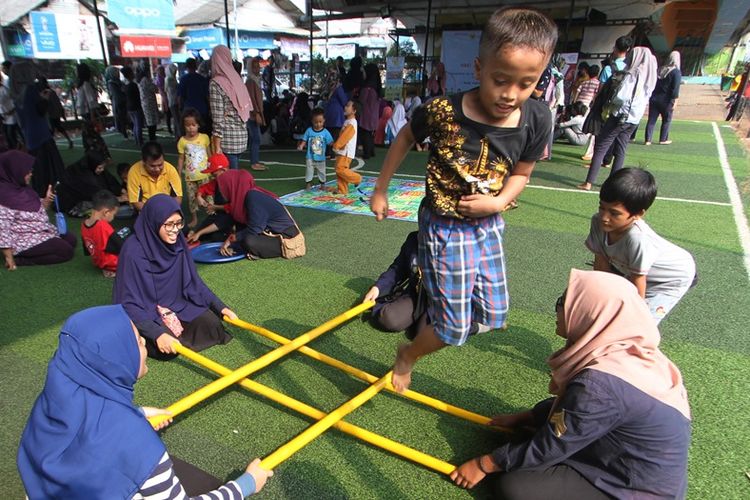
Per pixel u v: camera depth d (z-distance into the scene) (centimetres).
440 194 195
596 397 174
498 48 161
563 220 605
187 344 332
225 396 288
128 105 1128
